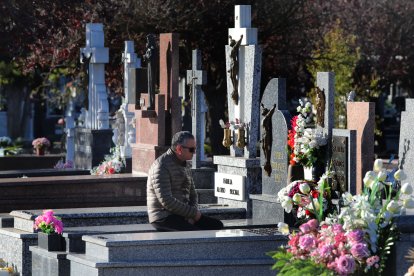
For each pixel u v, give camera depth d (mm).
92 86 27844
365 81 42156
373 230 10422
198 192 18969
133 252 11727
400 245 10922
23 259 15211
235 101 17797
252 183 17234
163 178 13672
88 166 27375
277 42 38969
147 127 20906
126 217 16125
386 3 43969
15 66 47688
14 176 24844
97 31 27828
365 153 14234
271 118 15273
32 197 19234
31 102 61594
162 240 11758
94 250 12141
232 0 36562
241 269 11852
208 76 38125
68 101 46906
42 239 14148
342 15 42156
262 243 11969
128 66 26172
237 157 17625
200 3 36312
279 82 15125
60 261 13633
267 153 15305
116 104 48781
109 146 27406
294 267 10164
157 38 36562
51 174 25203
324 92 14422
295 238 10453
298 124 14531
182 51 37969
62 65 39406
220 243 11883
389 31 44031
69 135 31516
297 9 37875
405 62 44594
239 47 17781
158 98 20359
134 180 19750
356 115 14438
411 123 12703
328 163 14211
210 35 37469
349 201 10703
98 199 19562
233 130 17922
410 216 11008
